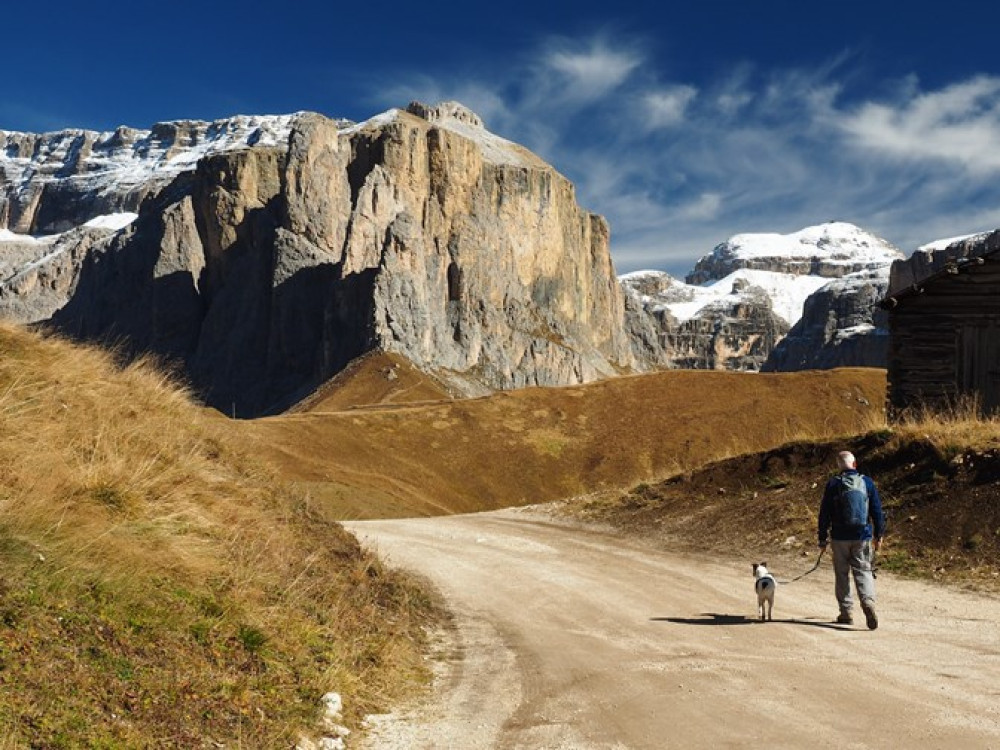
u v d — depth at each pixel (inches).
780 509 668.1
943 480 569.0
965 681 259.1
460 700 259.6
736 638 338.0
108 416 341.4
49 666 170.2
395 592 405.4
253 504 359.6
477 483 2866.6
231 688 202.4
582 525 844.6
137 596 217.2
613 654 315.3
